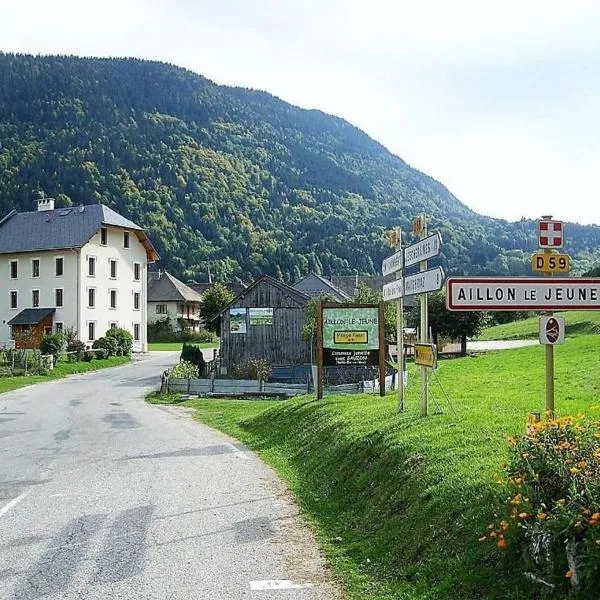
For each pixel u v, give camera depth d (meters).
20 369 45.78
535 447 5.93
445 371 31.73
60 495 10.84
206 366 43.62
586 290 8.19
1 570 7.22
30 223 70.75
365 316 18.73
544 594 5.27
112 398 32.97
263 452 14.92
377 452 10.35
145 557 7.60
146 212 143.88
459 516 6.96
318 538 8.27
